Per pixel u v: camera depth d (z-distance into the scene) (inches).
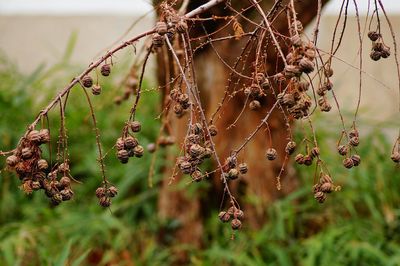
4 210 157.9
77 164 173.3
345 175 156.5
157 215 152.9
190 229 149.4
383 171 159.8
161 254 143.7
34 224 151.3
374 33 72.6
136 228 153.1
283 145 140.3
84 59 234.7
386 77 214.1
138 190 164.1
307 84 68.2
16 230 147.6
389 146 165.0
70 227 148.3
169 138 107.4
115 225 147.3
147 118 172.1
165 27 71.2
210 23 114.9
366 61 215.6
